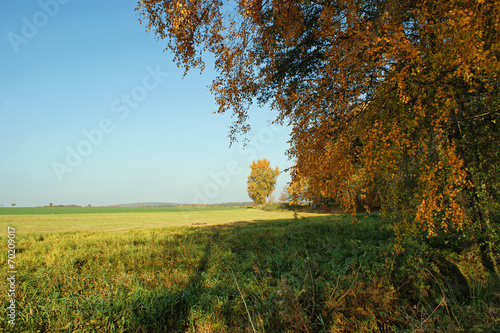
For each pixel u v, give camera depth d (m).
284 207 50.34
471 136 5.25
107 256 8.23
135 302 4.70
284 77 8.90
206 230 16.81
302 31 7.20
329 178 5.11
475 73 3.51
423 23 4.07
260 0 6.39
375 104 4.76
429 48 4.13
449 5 3.72
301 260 7.01
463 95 4.50
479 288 4.86
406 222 4.76
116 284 5.73
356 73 4.87
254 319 4.13
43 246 10.05
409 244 6.88
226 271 6.82
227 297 4.88
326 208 35.91
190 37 6.29
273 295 4.69
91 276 6.36
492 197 5.66
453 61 3.63
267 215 37.88
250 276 6.07
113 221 28.73
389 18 4.39
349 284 4.88
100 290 5.37
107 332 4.09
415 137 4.61
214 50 7.04
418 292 4.86
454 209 4.09
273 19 6.87
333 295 4.64
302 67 8.53
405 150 4.65
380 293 4.62
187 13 5.72
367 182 4.85
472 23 3.45
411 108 4.35
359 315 4.16
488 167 5.50
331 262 6.70
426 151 4.46
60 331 4.09
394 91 4.39
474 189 5.70
